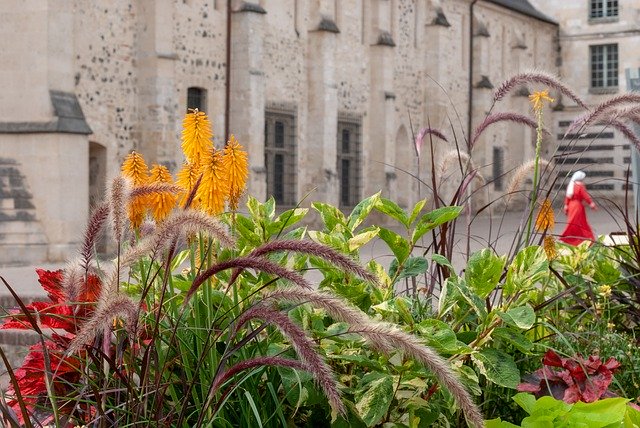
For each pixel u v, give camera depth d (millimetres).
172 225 3148
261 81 30969
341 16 36406
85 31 25562
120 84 26719
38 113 23844
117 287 3146
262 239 4363
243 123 30609
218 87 30172
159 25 27188
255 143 30766
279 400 3793
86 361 3570
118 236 3221
